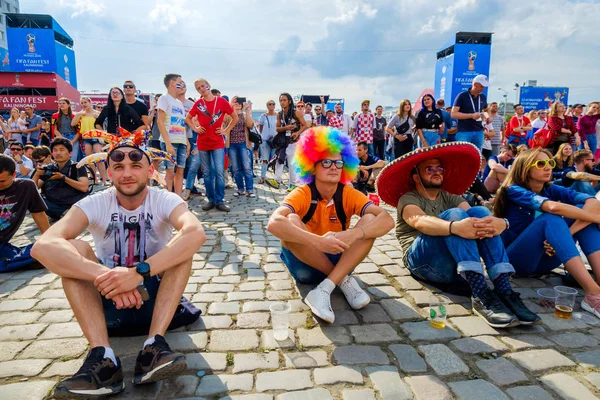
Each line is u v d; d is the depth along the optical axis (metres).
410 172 3.39
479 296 2.71
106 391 1.88
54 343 2.42
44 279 3.49
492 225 2.65
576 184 4.34
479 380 2.08
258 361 2.24
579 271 2.91
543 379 2.09
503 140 12.16
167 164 6.30
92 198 2.41
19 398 1.91
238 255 4.15
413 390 2.00
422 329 2.62
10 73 17.97
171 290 2.20
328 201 3.03
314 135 2.91
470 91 7.45
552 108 7.71
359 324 2.69
